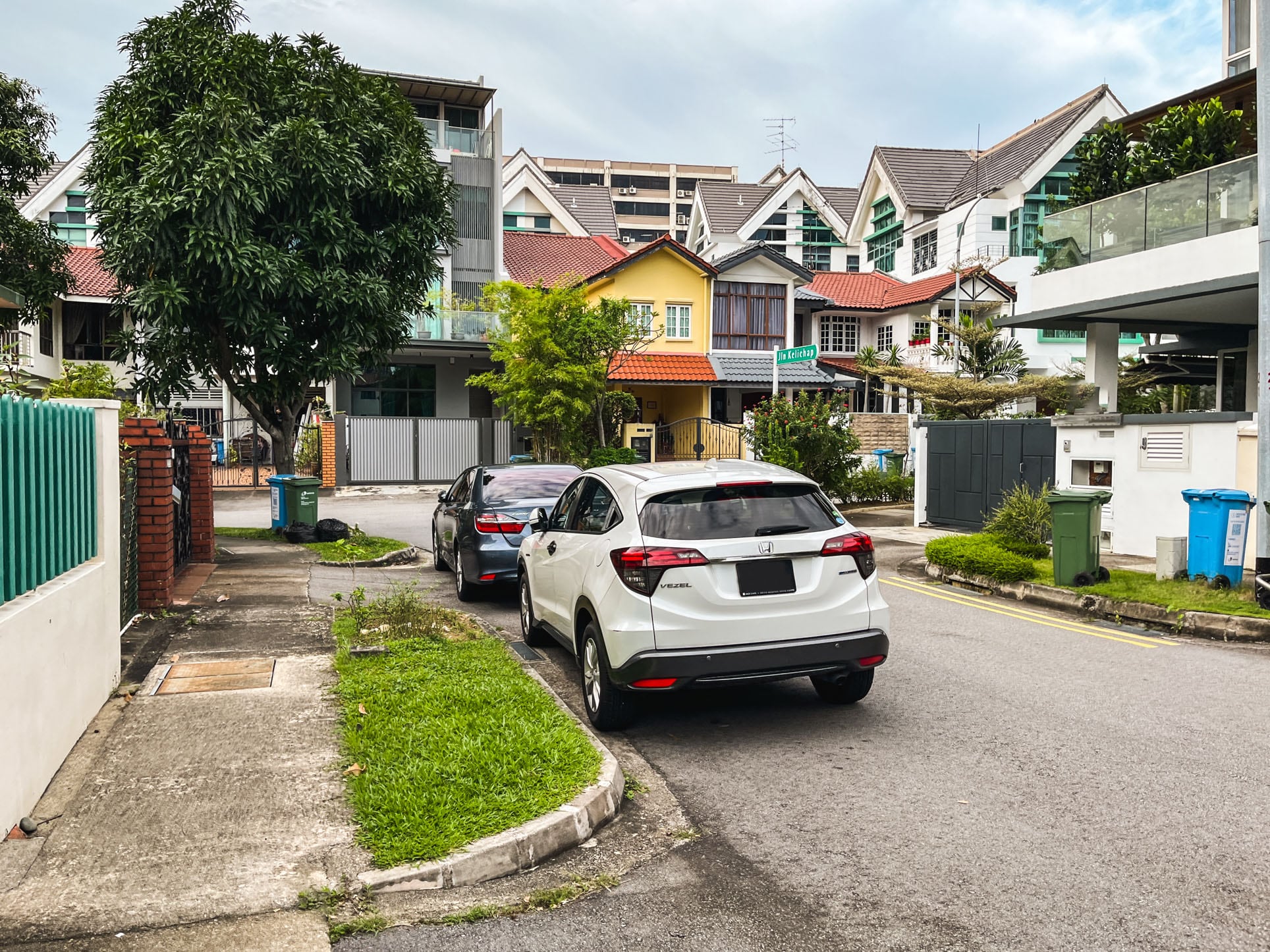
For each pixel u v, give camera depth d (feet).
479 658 22.97
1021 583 36.06
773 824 14.75
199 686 20.35
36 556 14.60
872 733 19.27
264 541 50.08
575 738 16.93
